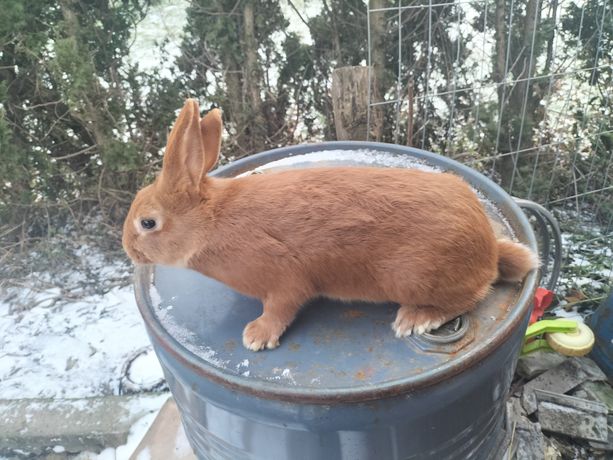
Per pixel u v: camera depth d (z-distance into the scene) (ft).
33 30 4.07
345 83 3.36
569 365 3.52
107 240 4.73
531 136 4.27
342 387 1.56
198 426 2.01
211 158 1.85
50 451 3.42
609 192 4.29
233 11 4.25
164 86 4.48
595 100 4.21
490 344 1.63
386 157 2.57
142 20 4.42
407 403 1.59
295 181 1.78
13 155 4.05
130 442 3.34
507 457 2.85
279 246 1.69
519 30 4.00
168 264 1.85
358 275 1.74
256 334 1.78
